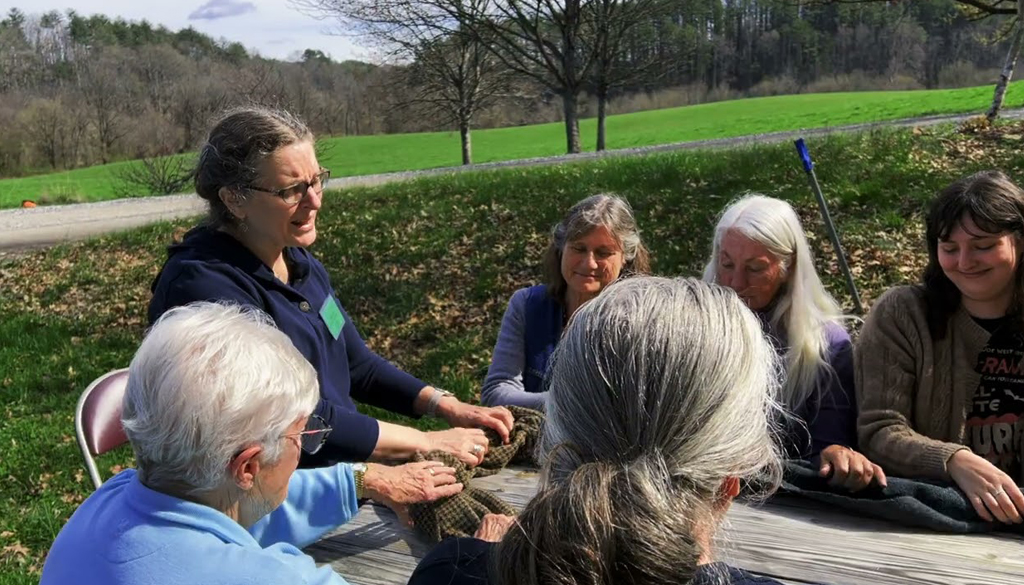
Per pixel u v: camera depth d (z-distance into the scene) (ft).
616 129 127.24
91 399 8.29
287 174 6.95
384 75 84.23
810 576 5.41
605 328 3.39
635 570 2.98
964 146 30.48
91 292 31.78
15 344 27.22
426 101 86.94
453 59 82.64
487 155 107.24
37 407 22.29
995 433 7.16
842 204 26.35
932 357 7.24
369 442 6.70
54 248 38.37
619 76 77.20
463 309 25.43
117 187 81.56
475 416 7.86
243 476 4.33
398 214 34.17
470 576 3.75
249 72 92.53
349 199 38.01
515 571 3.17
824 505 6.67
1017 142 29.99
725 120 116.67
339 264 30.07
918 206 25.12
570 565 2.99
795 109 120.57
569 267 9.91
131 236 37.78
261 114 7.07
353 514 6.09
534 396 9.78
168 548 4.13
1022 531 6.05
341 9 65.67
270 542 5.81
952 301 7.25
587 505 3.05
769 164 31.17
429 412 8.24
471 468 7.01
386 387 8.32
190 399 4.11
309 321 7.41
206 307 4.66
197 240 7.20
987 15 46.60
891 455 6.91
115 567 4.11
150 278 32.24
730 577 3.35
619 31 72.13
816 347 7.72
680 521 3.07
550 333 10.30
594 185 33.24
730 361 3.28
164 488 4.33
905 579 5.34
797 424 7.59
